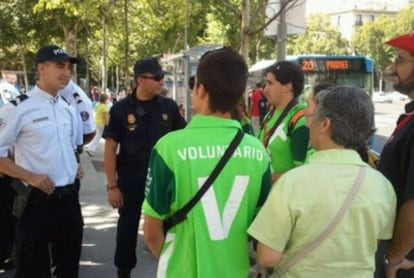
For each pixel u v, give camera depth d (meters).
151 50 32.94
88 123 5.28
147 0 19.88
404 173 2.41
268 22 7.65
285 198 2.13
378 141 16.67
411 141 2.38
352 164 2.17
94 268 5.21
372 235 2.17
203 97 2.34
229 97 2.30
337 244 2.11
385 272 2.46
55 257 4.22
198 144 2.28
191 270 2.28
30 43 24.25
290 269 2.19
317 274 2.14
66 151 3.96
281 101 3.81
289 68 3.78
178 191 2.27
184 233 2.30
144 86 4.53
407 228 2.28
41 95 3.87
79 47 30.02
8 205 4.90
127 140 4.56
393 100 53.91
